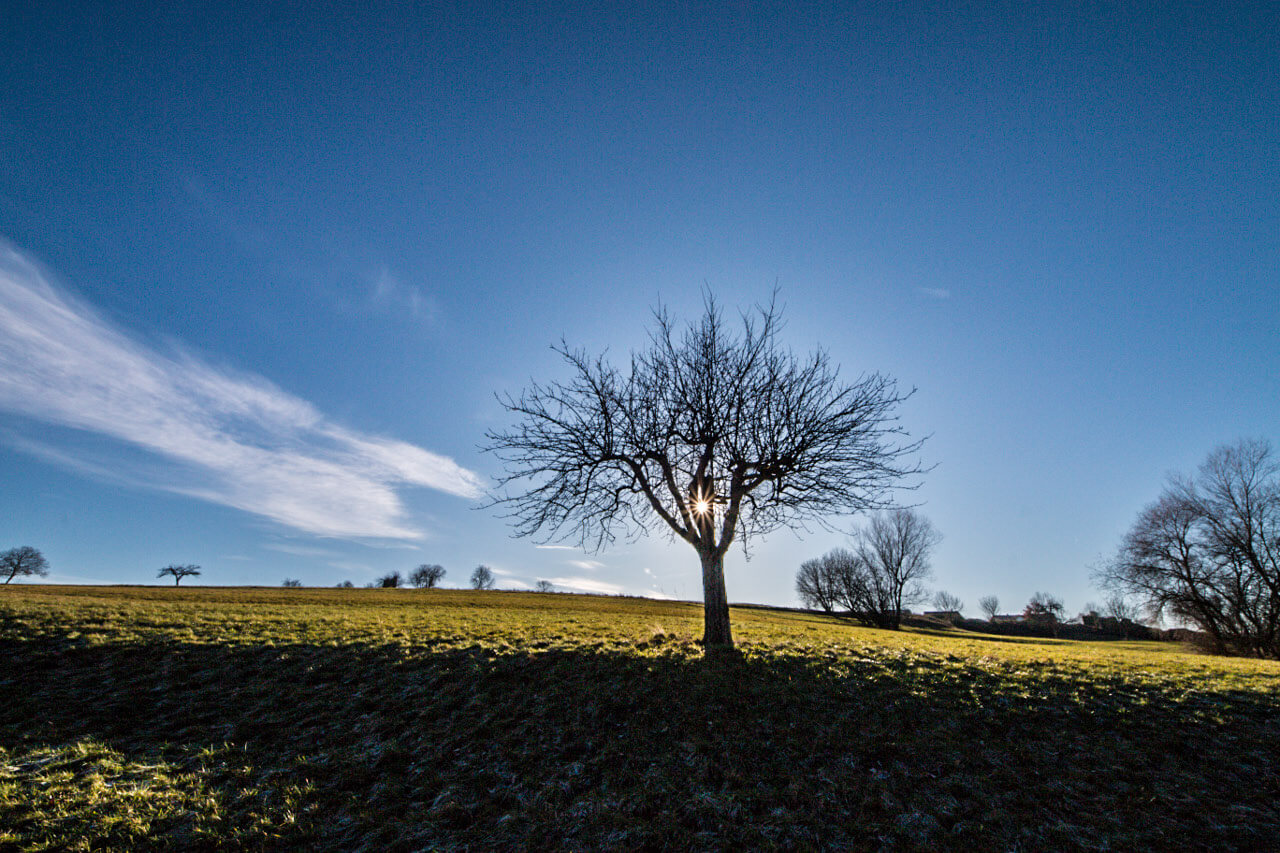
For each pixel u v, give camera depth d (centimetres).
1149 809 855
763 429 1823
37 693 1316
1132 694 1292
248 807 870
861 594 7206
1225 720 1139
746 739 1065
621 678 1354
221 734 1128
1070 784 922
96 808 860
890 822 823
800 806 862
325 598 4066
